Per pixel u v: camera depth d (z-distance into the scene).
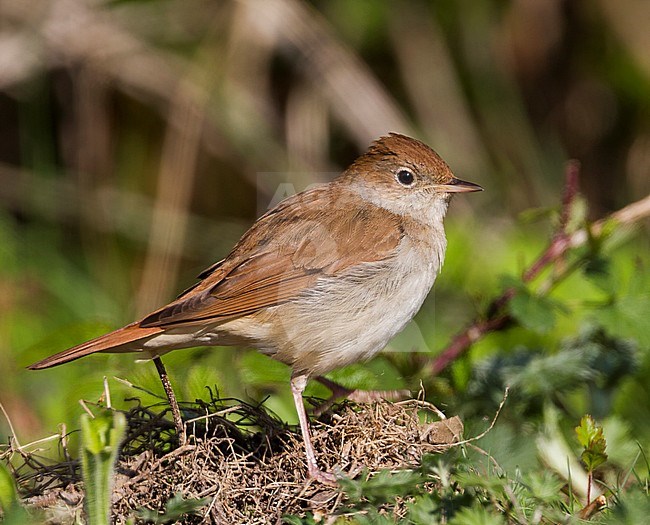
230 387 9.57
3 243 14.08
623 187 16.44
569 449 8.52
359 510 6.80
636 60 16.39
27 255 14.20
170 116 15.34
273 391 9.59
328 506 7.07
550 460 8.18
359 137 15.66
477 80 16.27
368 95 15.64
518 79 16.73
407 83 16.19
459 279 11.73
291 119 15.64
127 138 15.79
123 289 14.46
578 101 16.67
